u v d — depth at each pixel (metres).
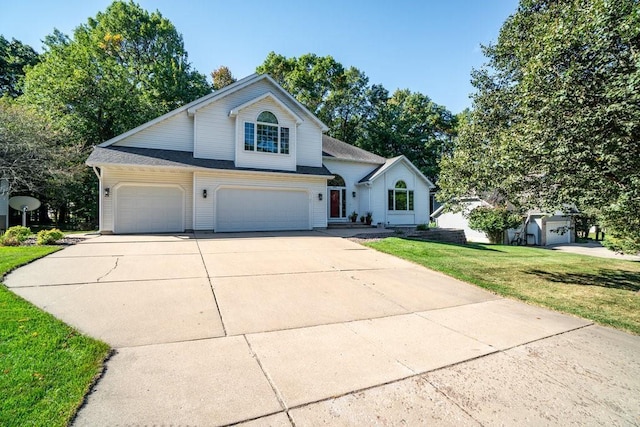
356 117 35.31
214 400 2.60
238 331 4.07
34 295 4.99
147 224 13.47
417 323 4.62
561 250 17.84
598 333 4.46
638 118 4.61
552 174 6.23
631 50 4.72
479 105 9.54
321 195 16.69
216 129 15.02
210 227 14.03
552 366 3.43
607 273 9.60
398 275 7.51
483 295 6.29
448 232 17.47
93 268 6.74
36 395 2.50
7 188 17.30
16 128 16.91
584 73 5.33
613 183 5.53
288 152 15.85
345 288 6.25
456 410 2.60
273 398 2.66
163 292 5.45
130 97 23.02
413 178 21.72
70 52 21.89
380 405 2.63
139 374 2.95
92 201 22.52
